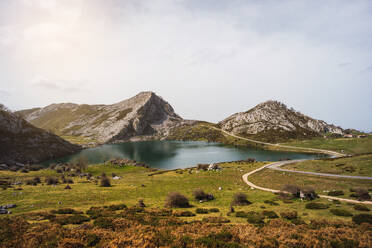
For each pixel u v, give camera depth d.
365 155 109.81
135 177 92.19
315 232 20.84
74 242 16.69
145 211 34.81
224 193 57.12
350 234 20.50
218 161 171.62
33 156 170.25
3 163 138.62
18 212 35.62
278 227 23.06
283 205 40.56
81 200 46.72
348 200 43.66
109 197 51.19
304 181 70.69
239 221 27.59
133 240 17.09
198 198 50.19
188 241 17.45
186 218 30.39
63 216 30.03
